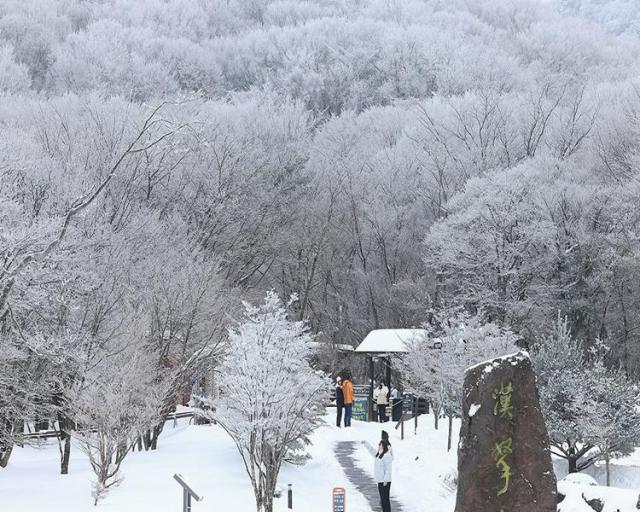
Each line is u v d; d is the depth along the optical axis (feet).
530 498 40.19
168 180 150.30
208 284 97.81
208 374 109.19
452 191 178.19
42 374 70.08
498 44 273.13
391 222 185.78
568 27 288.30
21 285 65.51
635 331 146.72
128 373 65.00
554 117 187.21
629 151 161.48
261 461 55.21
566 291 144.05
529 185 150.71
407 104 229.66
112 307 79.61
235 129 176.35
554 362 79.05
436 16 301.43
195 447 85.51
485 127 185.06
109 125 147.23
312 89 249.75
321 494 67.62
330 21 276.21
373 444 91.56
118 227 115.96
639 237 138.82
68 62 208.85
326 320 182.60
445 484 70.49
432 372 98.73
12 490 60.13
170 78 213.46
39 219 77.00
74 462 79.00
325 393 71.36
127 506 54.03
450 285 172.24
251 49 269.03
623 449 74.69
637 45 296.30
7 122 142.72
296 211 177.06
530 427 40.86
